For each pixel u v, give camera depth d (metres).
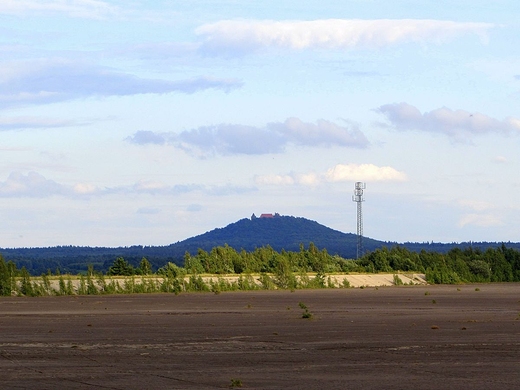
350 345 61.25
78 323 89.12
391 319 92.81
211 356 54.25
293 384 41.00
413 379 42.69
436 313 105.50
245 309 118.44
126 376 44.28
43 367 48.41
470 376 43.72
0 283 183.62
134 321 92.06
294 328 79.19
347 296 171.00
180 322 89.75
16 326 84.56
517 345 60.12
